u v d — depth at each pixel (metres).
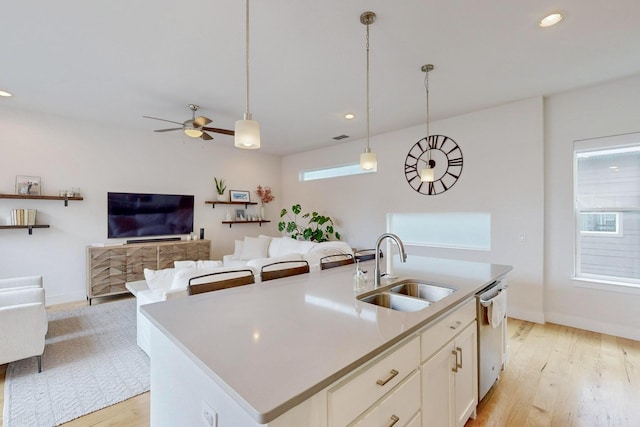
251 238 5.57
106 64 2.78
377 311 1.42
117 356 2.72
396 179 4.94
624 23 2.16
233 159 6.26
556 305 3.52
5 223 3.93
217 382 0.86
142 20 2.14
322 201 6.20
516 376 2.40
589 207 3.40
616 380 2.33
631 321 3.08
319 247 3.84
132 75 3.00
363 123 4.54
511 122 3.73
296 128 4.82
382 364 1.09
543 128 3.54
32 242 4.12
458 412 1.66
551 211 3.54
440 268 2.53
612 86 3.17
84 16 2.09
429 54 2.60
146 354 2.74
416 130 4.67
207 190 5.88
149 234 5.10
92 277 4.22
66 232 4.36
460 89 3.33
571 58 2.68
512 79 3.09
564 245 3.46
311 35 2.32
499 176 3.83
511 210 3.74
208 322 1.29
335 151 5.99
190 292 1.82
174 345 1.21
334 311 1.43
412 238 4.88
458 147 4.19
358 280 1.86
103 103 3.76
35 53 2.58
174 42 2.42
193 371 1.08
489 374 2.08
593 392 2.18
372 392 1.05
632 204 3.17
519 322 3.56
